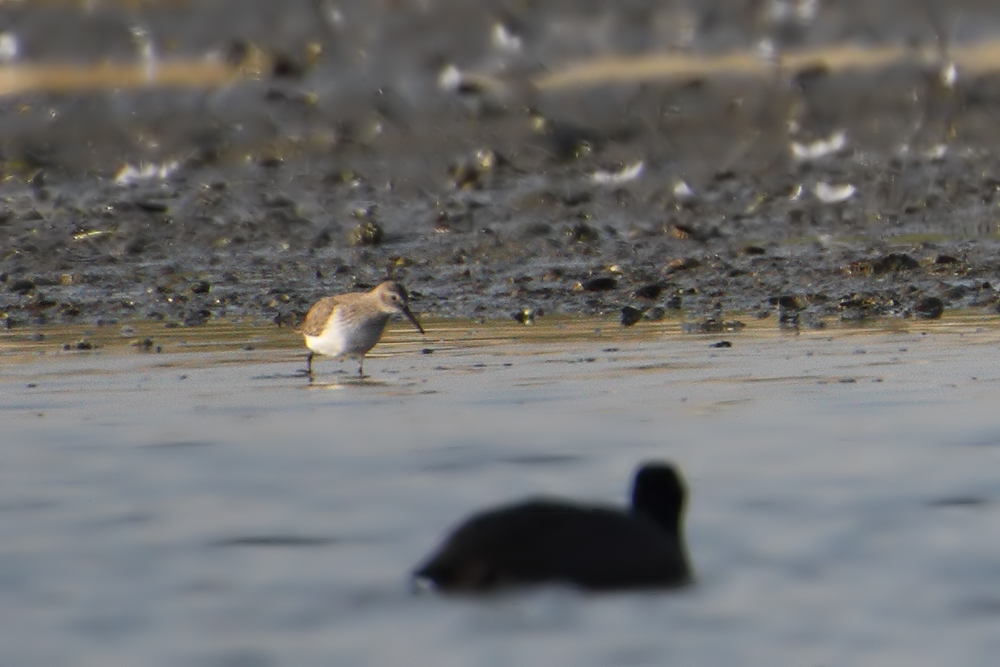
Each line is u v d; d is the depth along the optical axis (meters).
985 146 33.94
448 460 11.78
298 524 10.16
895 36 42.25
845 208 27.80
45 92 43.16
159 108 40.62
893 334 17.33
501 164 33.06
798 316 18.77
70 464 11.78
